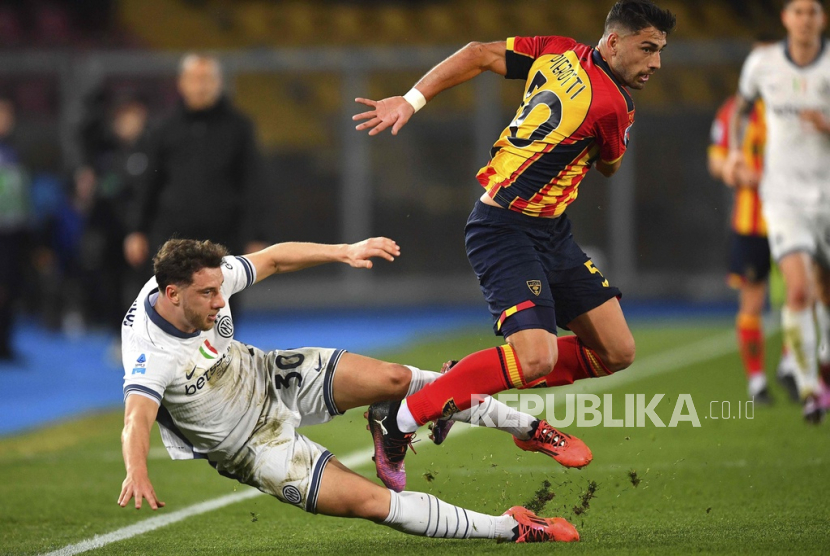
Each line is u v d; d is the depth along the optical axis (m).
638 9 15.36
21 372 39.56
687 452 22.14
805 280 24.59
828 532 15.57
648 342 42.59
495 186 16.30
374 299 58.47
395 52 58.09
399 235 58.06
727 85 57.06
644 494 18.80
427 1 70.69
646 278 57.47
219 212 28.95
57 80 56.97
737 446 22.50
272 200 57.28
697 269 57.31
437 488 19.84
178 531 17.19
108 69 57.09
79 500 19.66
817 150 24.92
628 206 57.28
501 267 16.06
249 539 16.53
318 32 69.50
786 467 20.25
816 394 24.30
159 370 14.30
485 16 69.75
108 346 46.53
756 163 28.25
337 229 57.75
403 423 15.43
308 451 14.80
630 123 15.91
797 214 24.92
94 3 68.56
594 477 20.28
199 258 14.09
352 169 57.69
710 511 17.31
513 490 19.47
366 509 14.59
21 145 56.44
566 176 16.03
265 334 49.72
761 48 25.78
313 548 15.71
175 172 28.89
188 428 14.90
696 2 66.62
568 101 15.62
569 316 16.91
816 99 24.81
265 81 58.06
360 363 15.49
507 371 15.55
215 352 14.75
